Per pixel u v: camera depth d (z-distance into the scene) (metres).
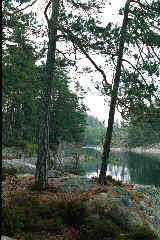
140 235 10.08
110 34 12.55
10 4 12.16
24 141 38.00
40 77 30.97
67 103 45.81
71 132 51.50
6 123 43.00
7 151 31.61
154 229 12.63
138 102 13.74
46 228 9.48
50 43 12.72
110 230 9.76
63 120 47.38
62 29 12.12
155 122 14.07
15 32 14.12
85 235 9.26
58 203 10.91
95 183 15.38
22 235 8.60
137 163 65.69
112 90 13.27
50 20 12.15
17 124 43.81
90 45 12.50
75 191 13.62
